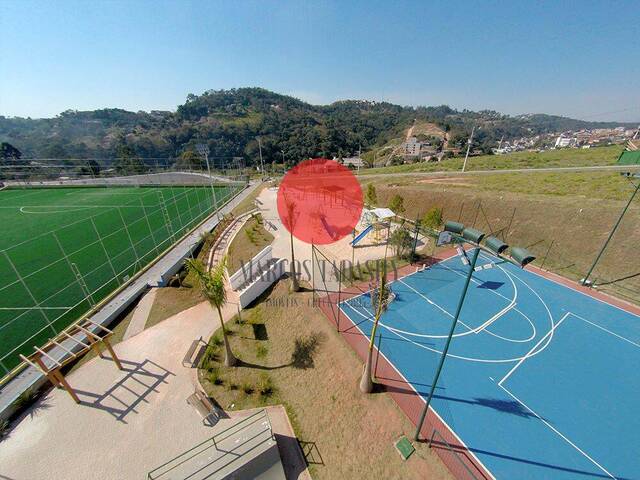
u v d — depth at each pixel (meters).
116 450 12.87
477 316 21.19
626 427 13.63
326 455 12.62
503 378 16.11
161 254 31.94
